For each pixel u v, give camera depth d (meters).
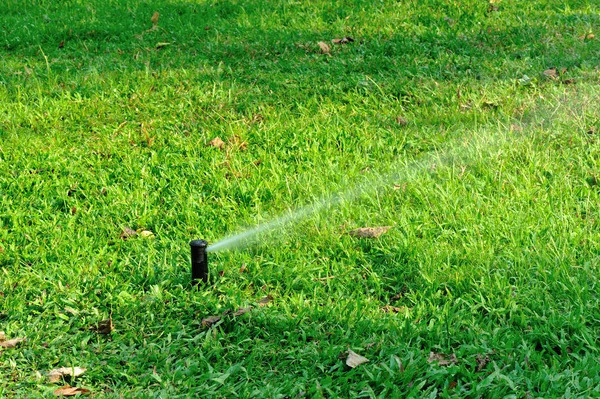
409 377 4.54
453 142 7.48
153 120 8.34
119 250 6.12
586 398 4.30
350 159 7.32
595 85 8.29
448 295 5.28
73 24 11.29
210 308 5.32
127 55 10.10
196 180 7.11
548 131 7.45
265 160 7.40
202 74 9.34
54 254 6.02
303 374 4.65
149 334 5.12
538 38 9.77
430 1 11.16
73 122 8.40
